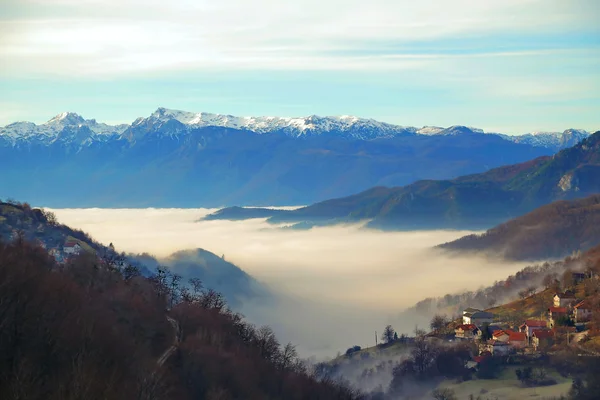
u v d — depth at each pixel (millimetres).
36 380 199750
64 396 196500
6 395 189875
